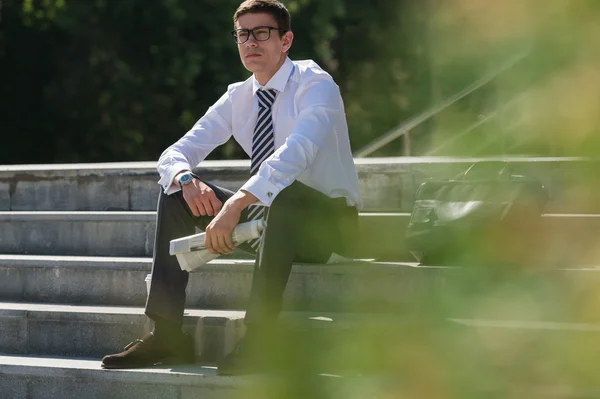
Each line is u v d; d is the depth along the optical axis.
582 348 4.75
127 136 31.92
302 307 7.33
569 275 6.45
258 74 7.13
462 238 4.58
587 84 2.77
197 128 7.50
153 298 6.59
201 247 6.29
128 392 6.45
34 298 8.25
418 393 5.06
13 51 32.06
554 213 8.30
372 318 6.64
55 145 32.69
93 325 7.34
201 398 6.18
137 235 8.89
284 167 6.34
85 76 31.45
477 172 7.57
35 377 6.80
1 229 9.45
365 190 9.10
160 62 30.30
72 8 30.19
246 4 7.05
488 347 6.01
